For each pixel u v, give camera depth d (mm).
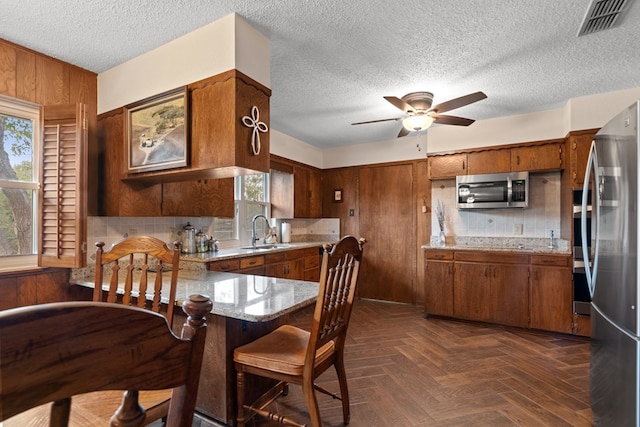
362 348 2984
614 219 1584
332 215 5270
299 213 4754
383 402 2088
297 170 4734
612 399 1573
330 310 1545
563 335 3312
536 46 2219
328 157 5324
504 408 2020
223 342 1758
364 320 3855
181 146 2006
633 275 1390
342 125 4020
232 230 4105
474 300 3701
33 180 2211
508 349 2955
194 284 2123
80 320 396
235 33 1834
